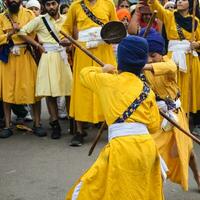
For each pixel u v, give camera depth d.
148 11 6.93
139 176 4.25
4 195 6.11
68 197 4.41
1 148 8.04
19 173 6.86
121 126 4.26
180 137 5.49
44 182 6.51
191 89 8.69
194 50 8.60
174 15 8.45
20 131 9.07
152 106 4.39
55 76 8.41
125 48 4.34
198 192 6.16
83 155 7.62
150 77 5.49
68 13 8.00
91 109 8.02
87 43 7.86
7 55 8.52
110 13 7.97
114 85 4.30
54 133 8.57
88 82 4.46
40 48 8.45
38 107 8.78
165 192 6.16
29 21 8.57
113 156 4.23
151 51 5.44
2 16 8.51
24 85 8.57
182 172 5.42
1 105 9.09
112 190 4.21
